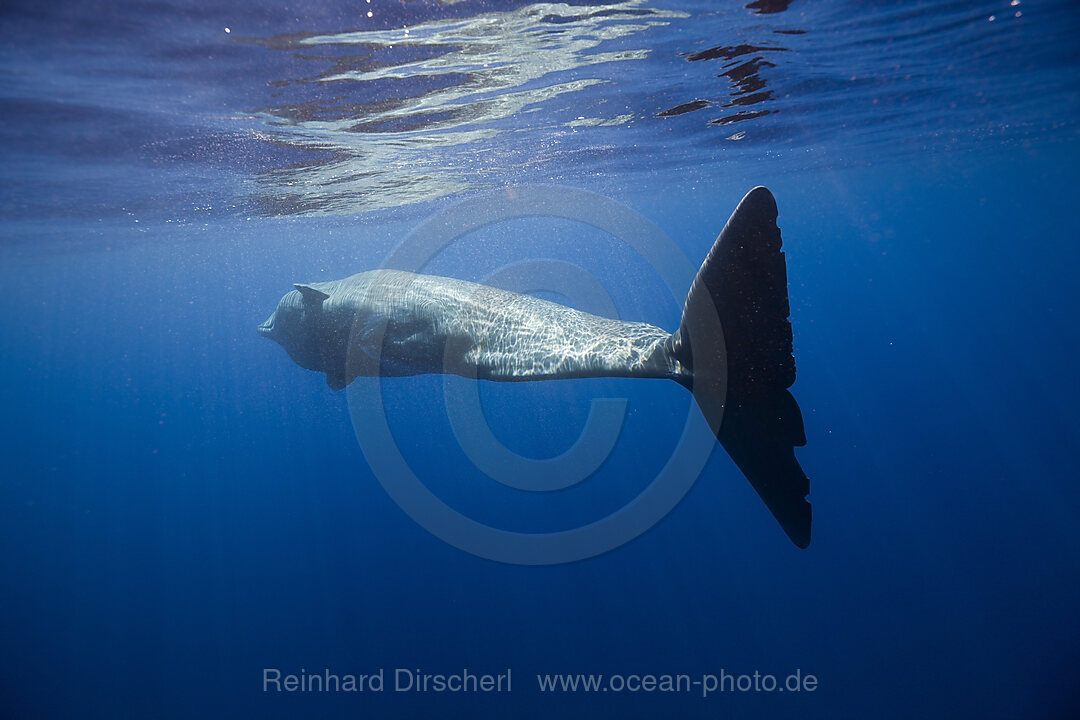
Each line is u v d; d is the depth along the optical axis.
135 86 8.25
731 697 12.95
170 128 10.09
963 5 9.13
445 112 11.04
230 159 12.23
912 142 21.91
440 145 13.30
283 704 13.64
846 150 21.66
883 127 18.12
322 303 7.51
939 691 12.54
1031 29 10.59
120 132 10.05
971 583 15.77
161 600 19.80
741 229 3.45
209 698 14.20
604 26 8.23
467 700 13.25
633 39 8.86
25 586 22.64
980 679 12.62
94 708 14.16
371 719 12.84
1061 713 11.25
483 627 15.95
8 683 15.37
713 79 11.32
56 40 6.79
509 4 7.14
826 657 14.03
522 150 14.91
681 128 14.91
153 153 11.33
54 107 8.79
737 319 3.74
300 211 19.53
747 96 12.77
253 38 7.16
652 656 14.49
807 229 55.03
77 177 12.44
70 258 24.56
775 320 3.64
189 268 31.62
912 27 9.74
